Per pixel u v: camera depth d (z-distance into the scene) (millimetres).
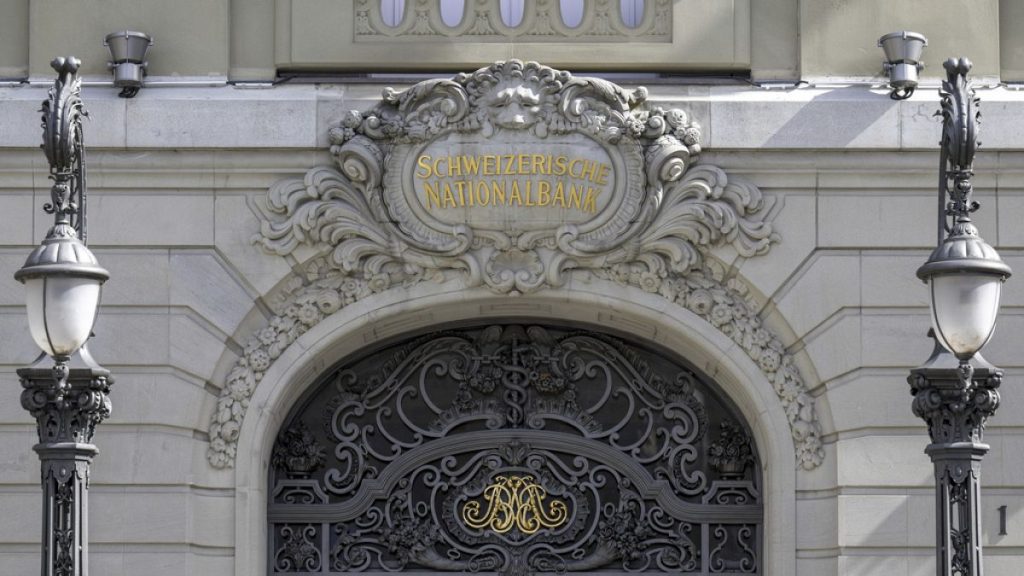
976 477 13633
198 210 17781
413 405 18766
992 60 18031
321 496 18594
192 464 17594
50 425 13688
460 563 18594
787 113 17719
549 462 18719
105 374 13898
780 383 17844
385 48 18047
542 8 18203
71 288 13508
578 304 17984
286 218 17750
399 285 17906
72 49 17984
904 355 17688
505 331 18766
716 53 18031
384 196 17703
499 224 17688
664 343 18516
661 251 17812
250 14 18172
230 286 17750
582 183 17656
